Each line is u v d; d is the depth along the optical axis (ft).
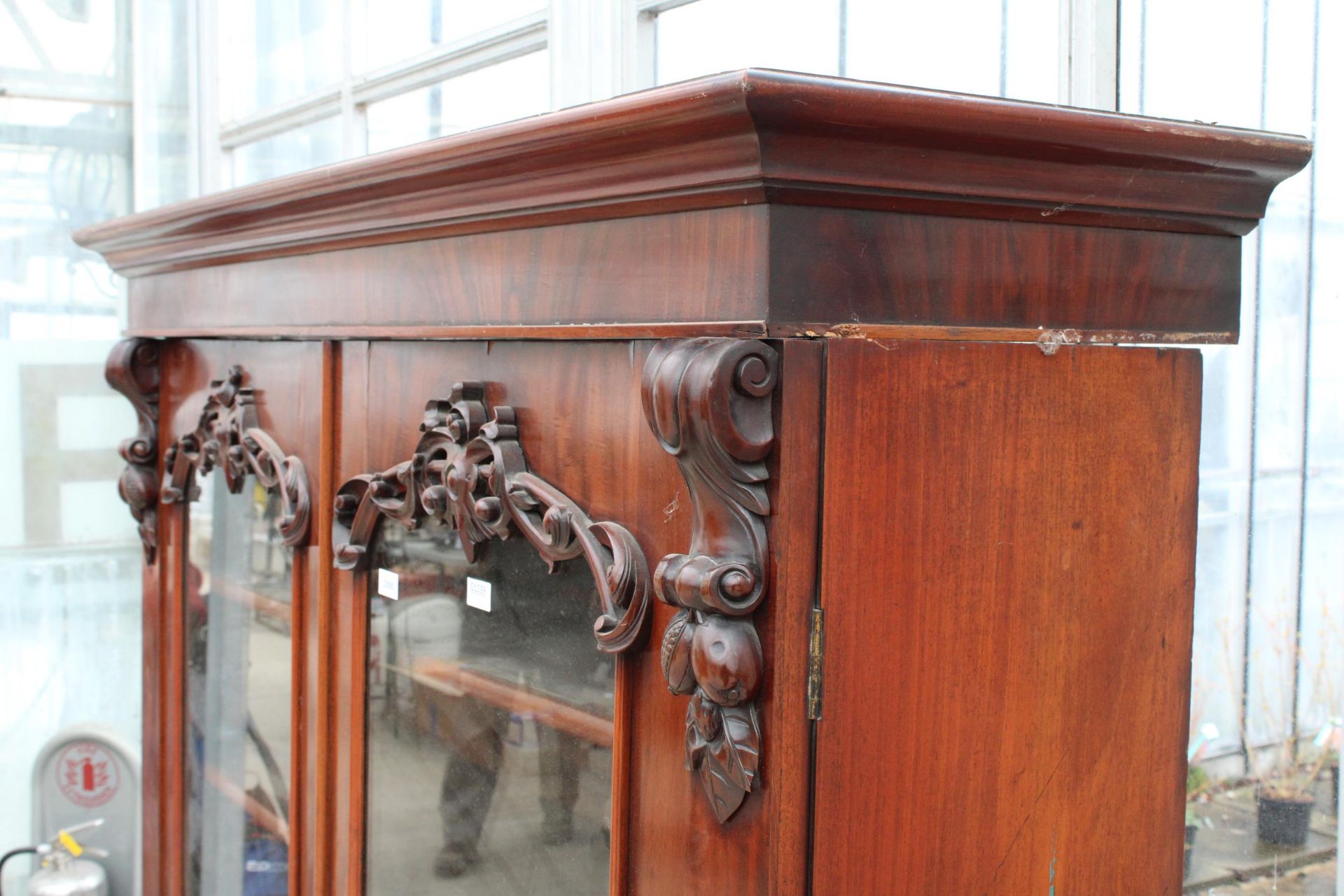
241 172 7.13
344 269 3.32
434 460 2.97
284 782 3.92
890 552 2.10
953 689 2.20
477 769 2.93
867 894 2.11
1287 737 3.27
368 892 3.47
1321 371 3.15
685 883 2.23
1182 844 2.59
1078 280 2.30
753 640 2.02
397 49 5.48
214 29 7.22
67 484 7.01
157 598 4.90
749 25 3.86
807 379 1.98
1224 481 3.43
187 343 4.61
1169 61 3.29
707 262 2.03
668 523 2.22
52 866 6.45
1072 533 2.35
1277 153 2.33
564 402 2.50
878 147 1.89
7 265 6.77
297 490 3.63
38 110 6.81
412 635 3.22
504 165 2.33
